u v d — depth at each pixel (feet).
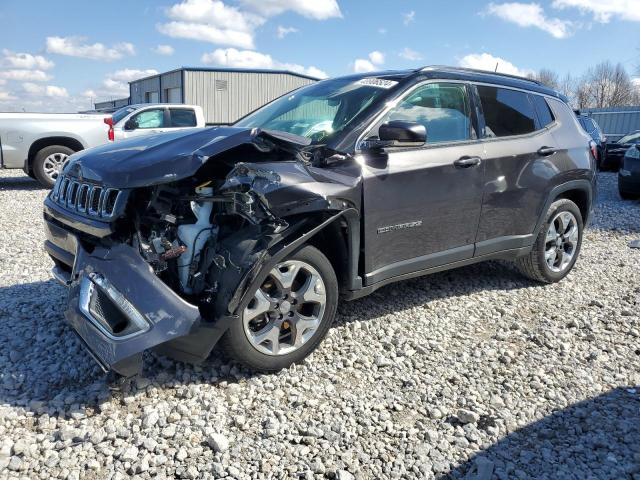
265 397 10.10
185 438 8.84
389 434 9.23
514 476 8.25
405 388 10.65
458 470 8.40
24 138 34.24
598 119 90.02
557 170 15.88
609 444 9.02
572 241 17.21
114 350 9.18
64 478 7.89
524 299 15.74
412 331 13.20
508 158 14.48
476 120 14.19
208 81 103.86
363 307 14.46
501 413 9.86
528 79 16.85
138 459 8.32
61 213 11.16
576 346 12.71
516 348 12.55
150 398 9.96
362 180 11.48
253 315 10.33
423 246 13.02
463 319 14.10
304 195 10.31
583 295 16.22
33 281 16.05
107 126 36.55
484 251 14.47
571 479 8.20
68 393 9.97
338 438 9.00
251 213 9.85
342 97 13.42
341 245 11.54
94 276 9.77
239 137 10.35
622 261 20.34
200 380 10.59
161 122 39.73
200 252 10.37
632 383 11.09
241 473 8.13
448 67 14.35
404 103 12.84
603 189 43.86
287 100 15.02
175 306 9.57
